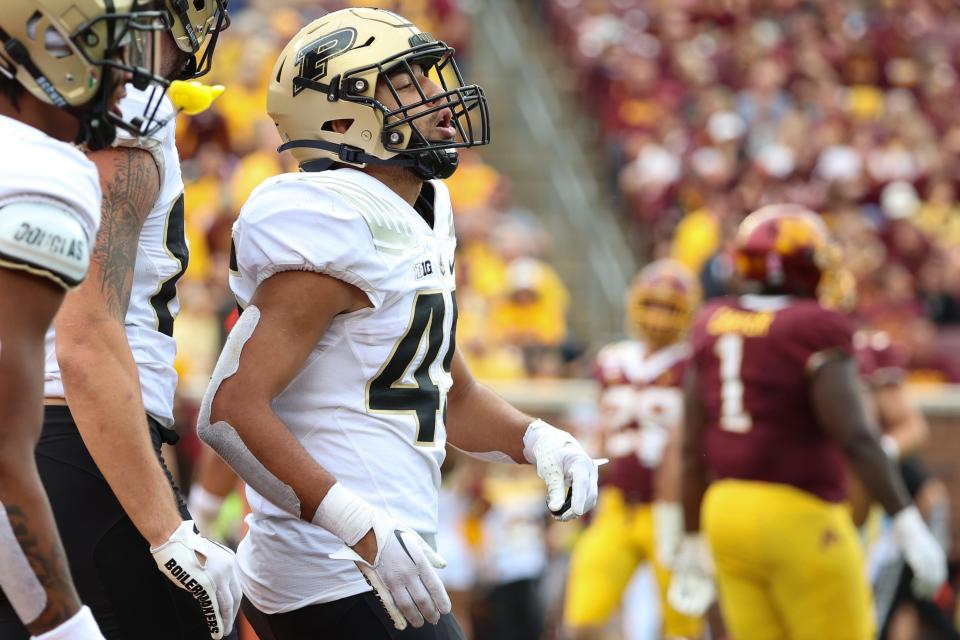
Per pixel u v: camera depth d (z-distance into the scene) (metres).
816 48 60.00
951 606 27.17
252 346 9.82
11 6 7.98
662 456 22.47
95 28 8.09
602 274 48.62
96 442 9.46
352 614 10.35
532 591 27.52
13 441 7.73
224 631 9.86
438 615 9.79
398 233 10.23
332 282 9.91
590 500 11.18
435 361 10.67
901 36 61.50
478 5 55.31
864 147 51.44
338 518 9.65
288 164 17.53
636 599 27.42
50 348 10.00
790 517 18.06
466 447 11.76
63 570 7.96
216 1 10.49
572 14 58.50
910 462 26.66
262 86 40.78
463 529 26.56
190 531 9.73
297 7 48.06
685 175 48.62
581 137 55.09
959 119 60.22
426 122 10.59
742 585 18.75
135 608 10.10
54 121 8.40
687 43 58.25
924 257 47.94
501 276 41.38
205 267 33.12
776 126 52.62
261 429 9.70
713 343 18.94
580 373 37.12
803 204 47.69
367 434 10.26
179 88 9.70
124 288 9.73
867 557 23.84
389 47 10.38
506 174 51.78
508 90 53.94
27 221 7.70
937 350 40.41
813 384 17.95
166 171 10.27
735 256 19.23
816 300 18.78
